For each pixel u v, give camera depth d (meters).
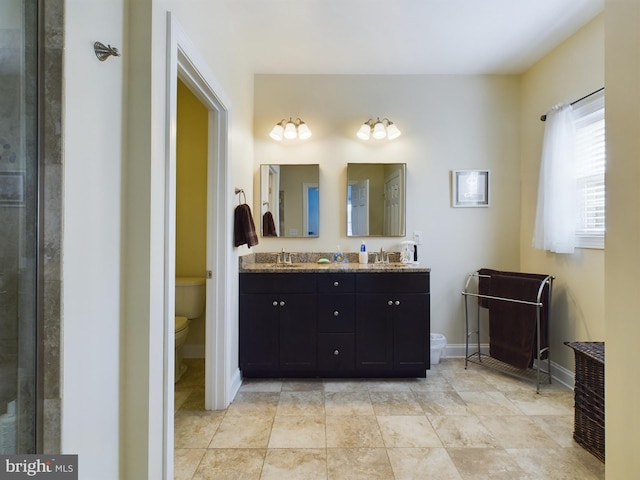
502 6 2.06
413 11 2.10
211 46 1.79
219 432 1.80
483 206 2.96
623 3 1.05
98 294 1.01
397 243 2.96
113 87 1.06
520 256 2.95
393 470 1.50
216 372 2.06
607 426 1.13
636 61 1.01
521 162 2.94
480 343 2.96
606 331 1.13
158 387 1.21
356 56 2.66
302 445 1.69
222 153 2.07
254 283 2.43
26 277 0.84
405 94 2.96
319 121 2.96
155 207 1.18
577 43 2.31
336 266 2.63
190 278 2.81
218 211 2.07
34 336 0.85
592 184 2.23
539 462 1.57
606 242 1.13
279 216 2.95
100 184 1.01
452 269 2.97
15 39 0.82
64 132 0.87
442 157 2.96
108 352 1.05
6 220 0.82
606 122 1.13
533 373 2.59
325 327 2.44
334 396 2.22
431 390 2.31
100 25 1.00
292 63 2.77
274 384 2.42
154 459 1.18
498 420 1.92
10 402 0.84
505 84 2.96
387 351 2.45
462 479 1.45
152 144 1.15
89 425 0.97
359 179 2.96
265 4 2.03
